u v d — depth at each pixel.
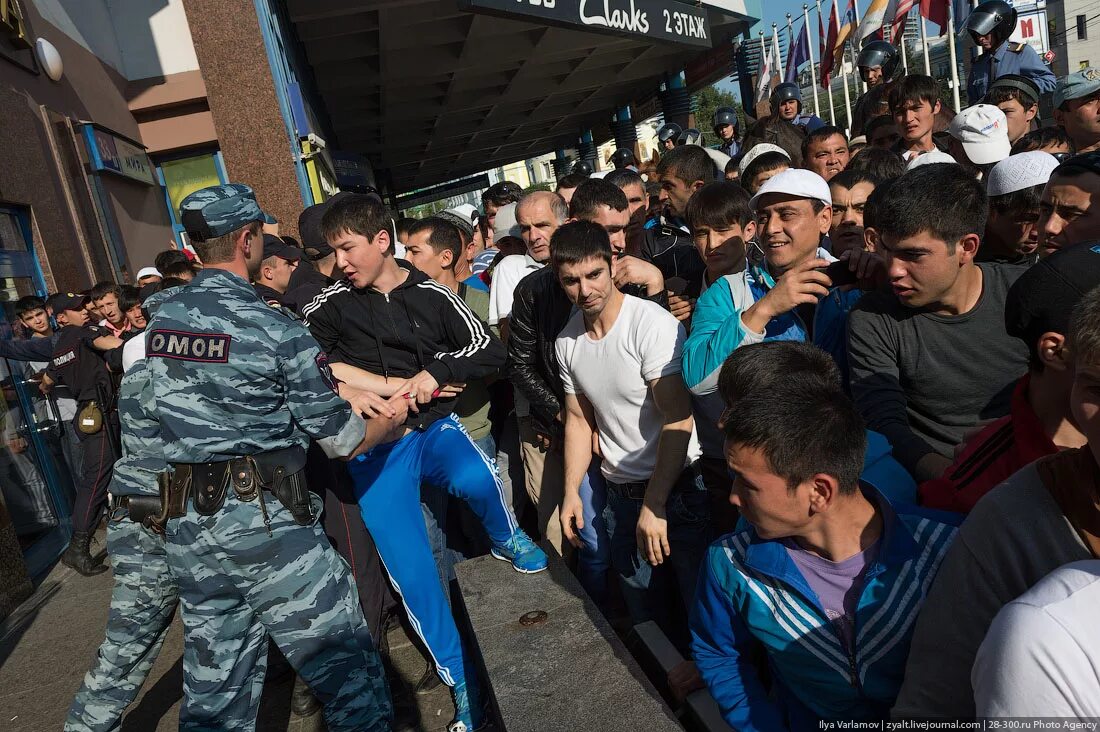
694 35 12.98
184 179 10.24
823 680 1.67
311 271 4.74
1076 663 0.94
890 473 1.97
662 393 2.60
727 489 2.89
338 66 15.55
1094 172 2.15
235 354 2.38
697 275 3.74
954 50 7.48
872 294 2.30
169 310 2.44
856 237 3.25
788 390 1.53
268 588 2.43
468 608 2.78
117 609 2.78
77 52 8.24
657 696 2.15
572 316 2.92
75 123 7.66
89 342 5.26
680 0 12.54
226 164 8.58
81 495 5.18
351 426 2.55
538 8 8.67
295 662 2.48
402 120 21.36
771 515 1.55
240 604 2.50
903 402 2.21
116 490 2.72
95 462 5.20
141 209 9.33
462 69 16.27
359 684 2.55
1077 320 1.07
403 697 3.31
